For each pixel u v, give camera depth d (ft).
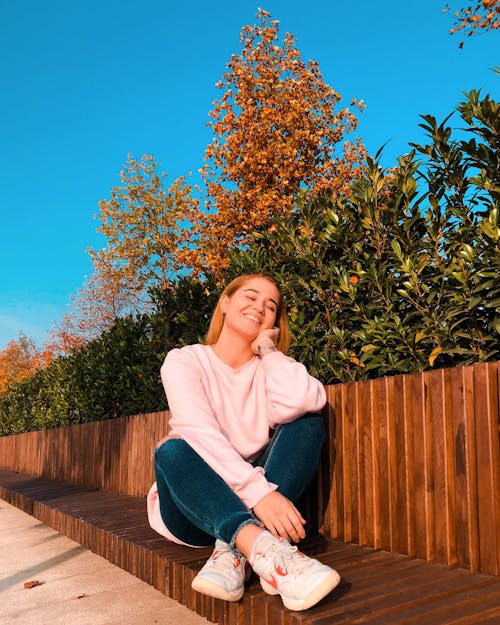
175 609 7.51
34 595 8.91
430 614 5.21
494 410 6.38
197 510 6.27
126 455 17.61
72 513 13.07
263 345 8.00
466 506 6.52
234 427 7.79
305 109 53.52
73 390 26.96
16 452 34.73
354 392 8.22
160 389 18.62
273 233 12.11
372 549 7.70
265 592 6.00
